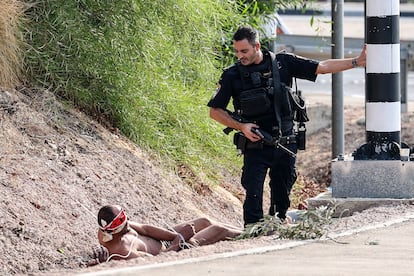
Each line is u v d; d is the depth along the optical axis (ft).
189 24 119.55
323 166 157.28
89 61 109.29
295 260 71.72
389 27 97.91
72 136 102.01
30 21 108.17
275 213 91.15
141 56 112.47
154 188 103.14
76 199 92.22
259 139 89.92
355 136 174.09
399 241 78.69
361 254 73.92
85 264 83.15
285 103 90.22
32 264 81.51
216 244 80.38
